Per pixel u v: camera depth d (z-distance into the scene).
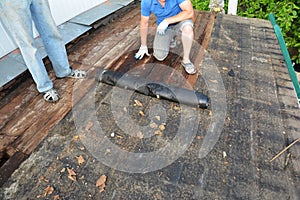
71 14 3.02
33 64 1.70
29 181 1.31
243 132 1.64
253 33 3.06
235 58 2.50
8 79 2.02
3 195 1.25
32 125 1.66
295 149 1.52
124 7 3.69
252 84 2.12
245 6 4.89
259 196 1.27
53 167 1.39
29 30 1.56
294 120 1.74
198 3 4.96
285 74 2.27
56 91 1.92
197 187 1.31
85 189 1.29
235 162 1.44
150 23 3.26
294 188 1.30
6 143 1.52
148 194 1.27
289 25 4.03
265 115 1.78
